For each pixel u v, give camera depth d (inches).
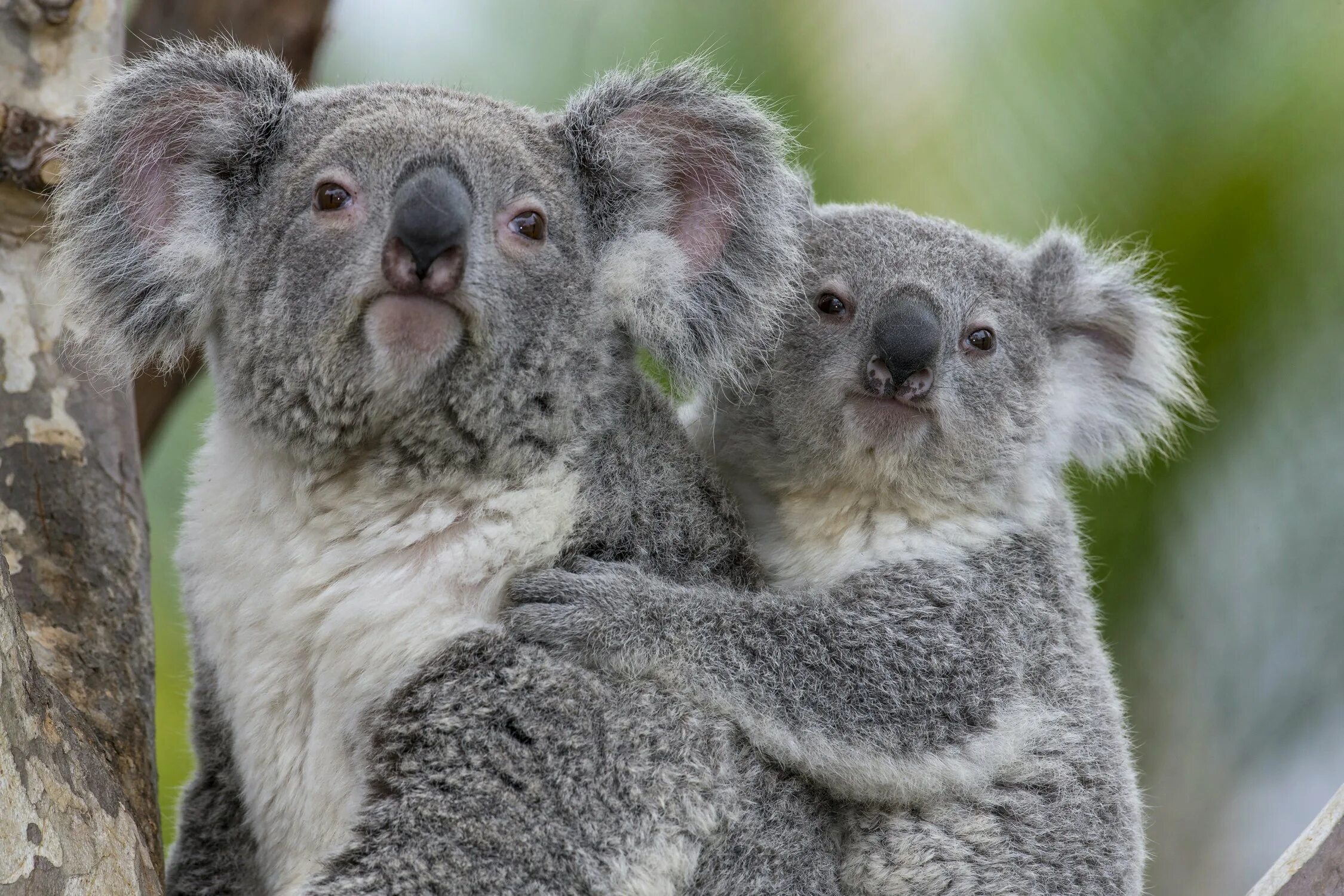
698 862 281.3
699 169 336.8
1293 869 269.0
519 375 293.9
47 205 316.2
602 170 321.7
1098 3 476.7
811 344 378.0
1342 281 463.8
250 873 314.8
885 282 382.9
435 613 285.3
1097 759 353.1
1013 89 478.3
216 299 311.3
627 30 498.9
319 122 309.4
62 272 307.3
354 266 285.6
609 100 325.1
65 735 239.8
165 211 314.5
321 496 298.8
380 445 295.6
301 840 295.1
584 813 268.8
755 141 334.6
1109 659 386.0
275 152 312.2
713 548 325.4
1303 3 470.0
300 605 293.4
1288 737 534.3
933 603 344.2
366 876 261.7
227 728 311.0
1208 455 478.3
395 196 286.4
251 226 305.6
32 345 309.7
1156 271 466.3
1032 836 334.3
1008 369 394.3
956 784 323.0
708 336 335.3
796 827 302.2
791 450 374.0
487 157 297.4
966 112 479.2
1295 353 471.8
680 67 335.3
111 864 238.5
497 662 276.5
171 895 314.5
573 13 525.3
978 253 408.5
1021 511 386.3
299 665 294.0
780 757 303.1
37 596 286.2
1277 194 463.2
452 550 290.7
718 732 291.7
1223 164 466.0
